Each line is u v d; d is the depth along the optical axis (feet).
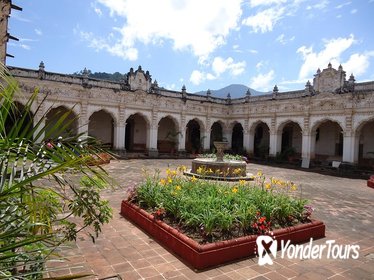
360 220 23.68
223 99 88.58
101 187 8.32
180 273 13.12
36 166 6.41
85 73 64.90
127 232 18.17
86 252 15.03
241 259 14.82
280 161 72.95
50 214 8.92
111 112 69.26
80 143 7.22
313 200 30.68
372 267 14.64
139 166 54.44
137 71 72.74
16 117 6.41
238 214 16.14
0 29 16.56
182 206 17.08
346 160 59.77
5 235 5.73
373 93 55.21
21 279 6.53
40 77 58.39
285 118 72.18
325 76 63.87
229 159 49.93
